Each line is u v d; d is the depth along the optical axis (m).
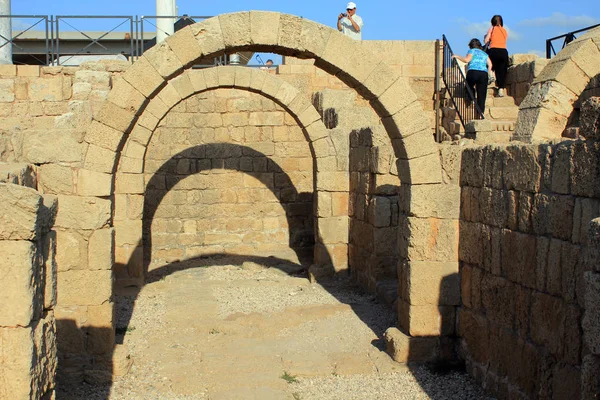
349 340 9.24
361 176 12.58
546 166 6.06
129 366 8.02
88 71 14.70
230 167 16.78
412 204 8.14
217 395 7.27
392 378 7.78
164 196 16.42
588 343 3.79
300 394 7.36
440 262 8.17
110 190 7.80
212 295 12.23
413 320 8.19
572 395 5.57
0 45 16.25
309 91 17.44
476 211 7.64
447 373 7.88
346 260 13.61
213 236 16.77
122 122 7.77
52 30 15.77
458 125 14.92
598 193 5.23
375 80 8.02
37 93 15.03
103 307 7.79
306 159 17.06
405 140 8.09
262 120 16.86
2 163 6.46
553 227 5.91
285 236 17.08
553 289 5.90
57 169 7.66
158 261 16.02
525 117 9.88
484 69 13.90
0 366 4.07
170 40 7.78
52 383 4.55
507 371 6.82
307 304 11.45
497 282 7.07
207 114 16.62
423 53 17.67
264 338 9.45
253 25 7.81
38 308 4.25
